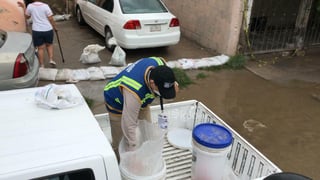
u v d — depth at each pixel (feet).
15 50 15.92
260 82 23.32
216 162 9.27
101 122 11.03
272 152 15.70
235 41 26.32
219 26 27.14
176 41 26.25
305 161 15.17
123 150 9.39
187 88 21.76
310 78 24.40
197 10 29.53
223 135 9.48
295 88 22.68
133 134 9.26
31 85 16.26
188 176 10.30
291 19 30.86
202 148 9.14
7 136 7.43
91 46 23.90
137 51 27.40
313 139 16.94
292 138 16.94
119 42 25.49
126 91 9.15
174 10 33.17
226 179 10.15
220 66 25.26
